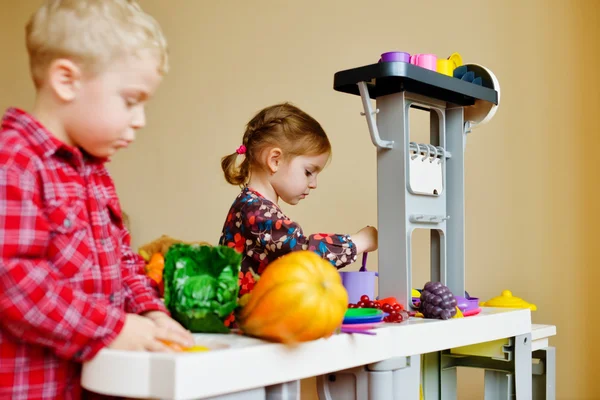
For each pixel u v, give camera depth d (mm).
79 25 742
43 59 760
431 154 1266
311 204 2229
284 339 766
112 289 827
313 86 2246
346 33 2217
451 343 1057
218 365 685
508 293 1572
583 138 1964
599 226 1933
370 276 1201
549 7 2014
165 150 2439
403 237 1162
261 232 1241
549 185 1982
